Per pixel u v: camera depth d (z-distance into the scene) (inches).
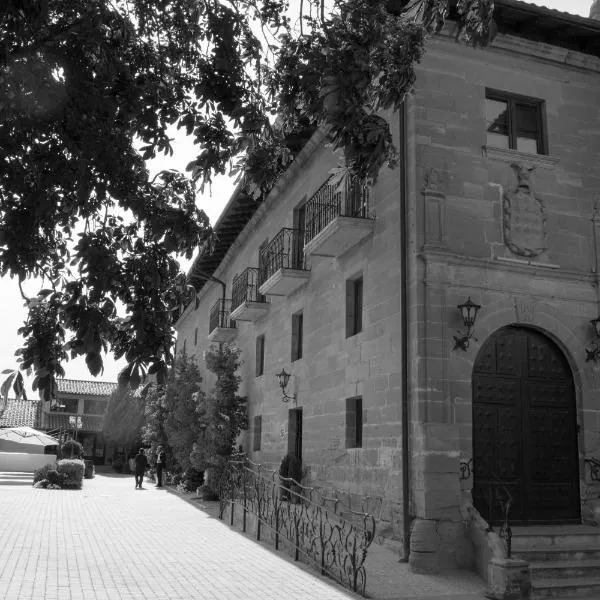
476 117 477.1
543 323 463.2
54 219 202.4
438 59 476.1
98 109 206.1
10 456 1414.9
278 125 286.0
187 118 249.3
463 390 432.5
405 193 458.6
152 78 245.4
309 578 365.7
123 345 185.3
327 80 223.8
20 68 187.3
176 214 205.3
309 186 638.5
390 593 340.8
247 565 398.0
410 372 433.1
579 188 496.4
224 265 994.7
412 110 463.5
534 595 361.1
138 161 216.7
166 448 1091.9
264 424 716.7
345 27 233.5
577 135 506.3
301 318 671.1
